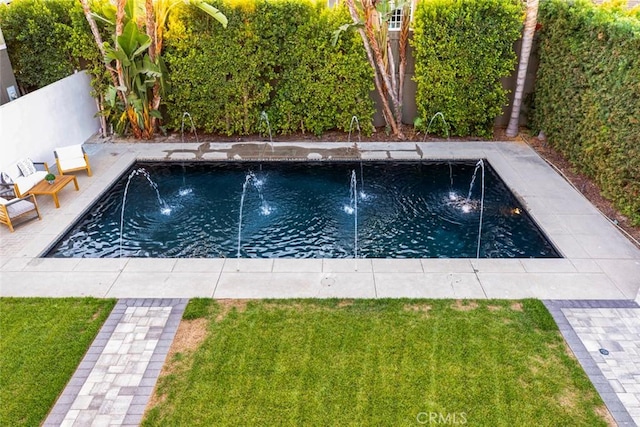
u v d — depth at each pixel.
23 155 9.34
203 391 4.71
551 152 10.58
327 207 8.61
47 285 6.32
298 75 11.12
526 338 5.32
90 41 10.88
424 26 10.46
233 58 10.90
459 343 5.25
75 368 5.01
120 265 6.73
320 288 6.19
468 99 11.06
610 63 8.07
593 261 6.71
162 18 10.48
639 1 11.68
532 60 11.45
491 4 10.12
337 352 5.14
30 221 7.96
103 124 11.85
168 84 11.27
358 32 10.66
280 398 4.62
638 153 7.34
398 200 8.84
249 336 5.38
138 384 4.82
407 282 6.30
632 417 4.41
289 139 11.67
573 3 9.64
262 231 7.86
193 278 6.42
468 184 9.45
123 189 9.36
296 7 10.44
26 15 10.62
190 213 8.45
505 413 4.45
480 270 6.55
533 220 7.88
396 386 4.73
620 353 5.11
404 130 12.05
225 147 11.17
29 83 11.41
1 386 4.79
